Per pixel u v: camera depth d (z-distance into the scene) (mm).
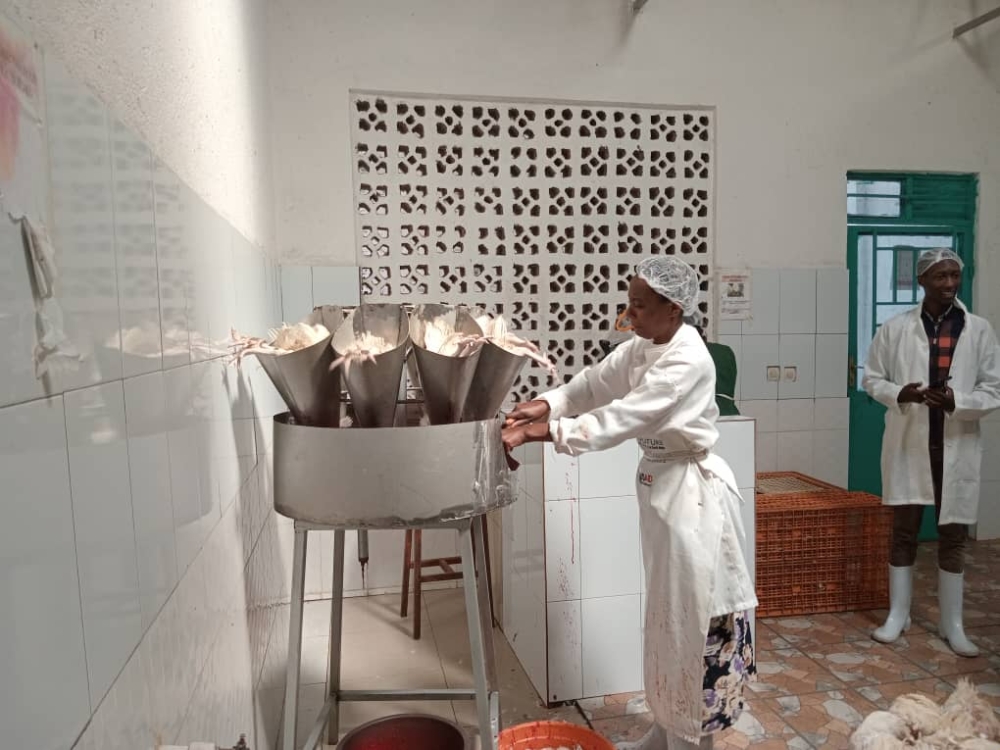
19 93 571
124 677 764
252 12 2354
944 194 3828
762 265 3574
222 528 1337
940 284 2631
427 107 3193
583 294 3398
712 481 1756
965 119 3738
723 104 3469
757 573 2945
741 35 3465
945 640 2729
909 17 3631
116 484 765
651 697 1809
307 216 3090
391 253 3219
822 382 3676
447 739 1733
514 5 3221
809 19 3531
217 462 1322
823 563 2998
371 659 2592
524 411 1802
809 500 3053
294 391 1353
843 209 3635
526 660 2467
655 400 1644
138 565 825
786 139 3551
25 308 571
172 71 1146
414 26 3131
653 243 3471
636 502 2270
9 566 533
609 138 3385
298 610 1436
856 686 2391
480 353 1382
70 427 651
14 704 532
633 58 3354
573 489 2229
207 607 1170
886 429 2795
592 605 2271
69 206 672
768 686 2393
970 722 1866
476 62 3195
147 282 918
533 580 2346
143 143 926
